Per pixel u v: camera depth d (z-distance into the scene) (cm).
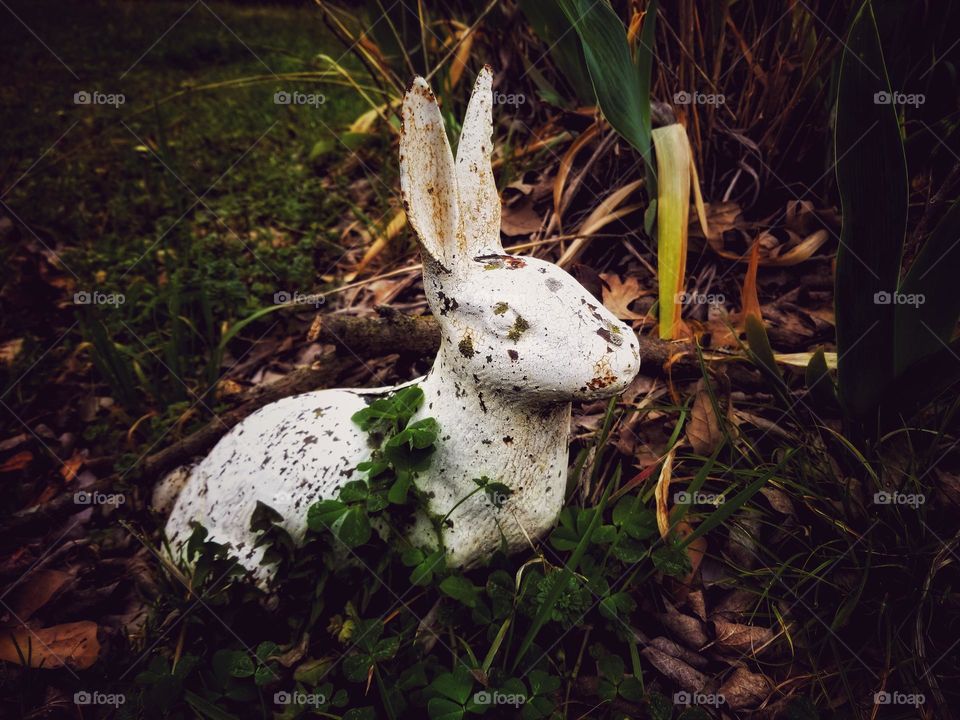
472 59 81
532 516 41
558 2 50
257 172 106
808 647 41
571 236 62
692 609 44
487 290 36
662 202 54
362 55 79
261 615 43
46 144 126
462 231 37
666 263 53
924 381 43
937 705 38
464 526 40
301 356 68
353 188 96
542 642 42
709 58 63
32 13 266
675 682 41
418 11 74
